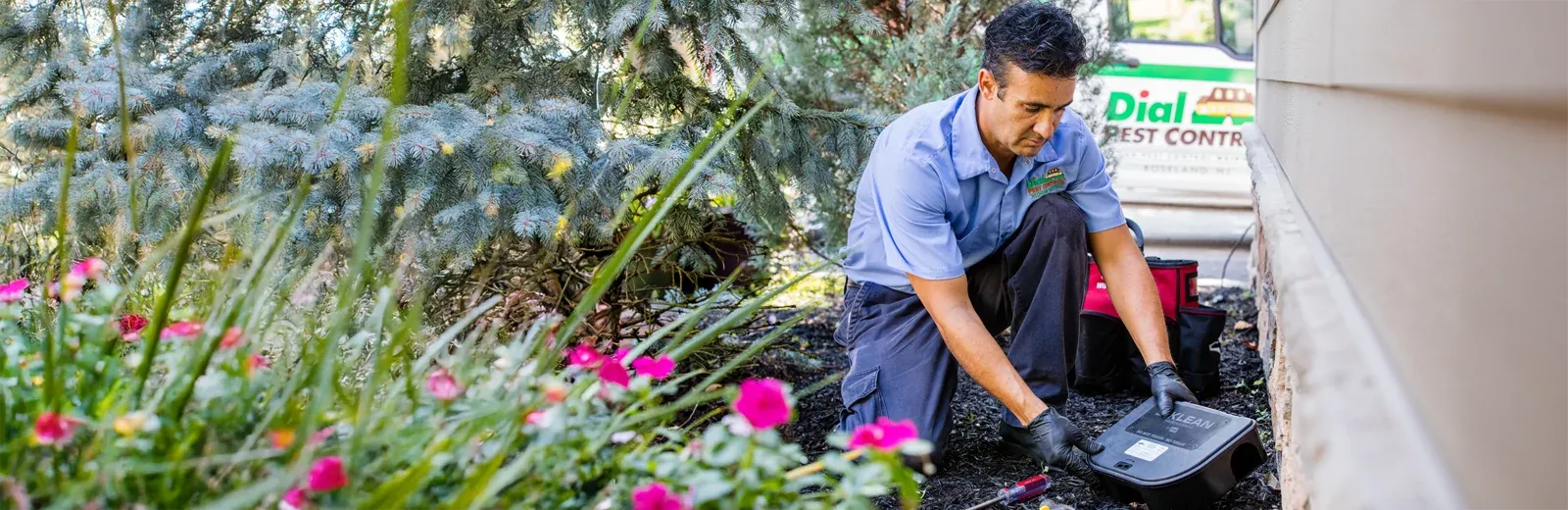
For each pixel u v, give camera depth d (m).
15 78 2.86
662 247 3.11
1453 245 1.01
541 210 2.42
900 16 4.14
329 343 1.14
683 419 2.78
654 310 3.23
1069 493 2.29
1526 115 0.81
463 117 2.54
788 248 4.38
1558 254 0.72
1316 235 1.97
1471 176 0.96
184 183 2.39
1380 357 1.29
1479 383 0.91
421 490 1.15
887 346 2.47
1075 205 2.45
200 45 2.94
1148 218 5.55
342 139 2.35
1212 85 5.38
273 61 2.68
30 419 1.17
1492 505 0.86
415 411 1.23
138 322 1.49
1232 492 2.30
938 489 2.38
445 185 2.45
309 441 1.09
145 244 2.40
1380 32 1.41
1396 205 1.26
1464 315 0.96
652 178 2.60
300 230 2.33
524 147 2.40
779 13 2.91
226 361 1.23
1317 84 2.03
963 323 2.23
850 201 4.07
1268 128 3.43
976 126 2.30
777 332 1.47
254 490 0.94
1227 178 5.43
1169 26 5.39
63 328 1.23
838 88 4.11
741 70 2.89
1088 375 3.08
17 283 1.46
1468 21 1.00
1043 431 2.17
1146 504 2.12
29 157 2.84
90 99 2.38
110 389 1.24
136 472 1.04
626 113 2.86
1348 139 1.64
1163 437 2.14
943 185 2.30
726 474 1.21
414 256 2.39
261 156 2.23
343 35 2.92
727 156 2.80
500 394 1.31
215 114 2.39
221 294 1.33
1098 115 4.48
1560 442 0.71
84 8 2.87
